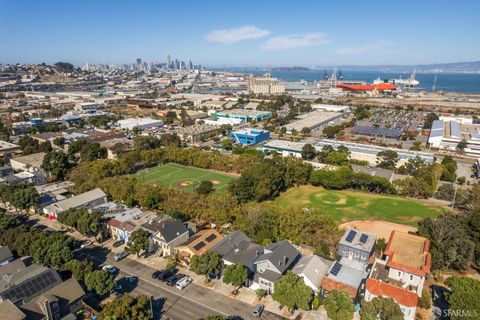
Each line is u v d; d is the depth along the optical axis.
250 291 78.81
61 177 159.50
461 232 88.75
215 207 110.88
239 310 72.19
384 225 112.69
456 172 175.12
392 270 74.38
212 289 79.38
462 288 67.88
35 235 89.12
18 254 88.62
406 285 72.44
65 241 85.75
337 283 74.38
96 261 91.19
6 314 59.88
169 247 92.94
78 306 70.12
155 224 101.50
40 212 122.25
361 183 144.00
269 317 70.00
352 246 84.50
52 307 64.75
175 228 97.69
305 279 75.19
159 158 182.62
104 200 127.00
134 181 133.38
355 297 70.44
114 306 63.69
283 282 70.00
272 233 98.12
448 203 132.62
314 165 177.50
